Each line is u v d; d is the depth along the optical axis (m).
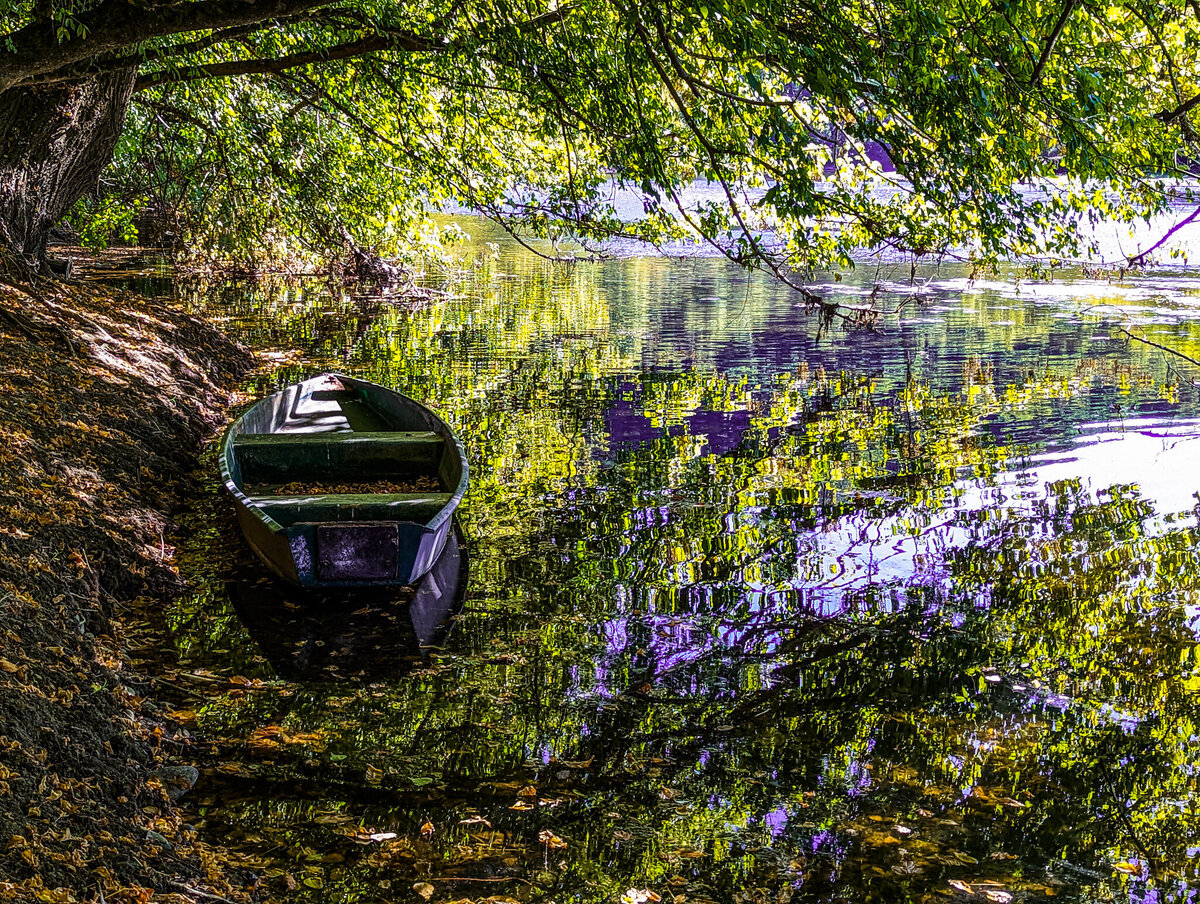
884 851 4.30
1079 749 5.09
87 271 19.86
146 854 3.93
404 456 8.42
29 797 3.80
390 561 6.53
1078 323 16.73
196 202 15.50
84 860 3.69
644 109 8.66
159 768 4.66
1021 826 4.48
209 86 12.47
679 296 20.17
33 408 7.70
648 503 8.57
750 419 11.27
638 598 6.78
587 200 10.34
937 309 18.16
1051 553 7.54
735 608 6.66
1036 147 6.43
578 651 6.07
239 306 18.14
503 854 4.23
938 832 4.43
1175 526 8.03
